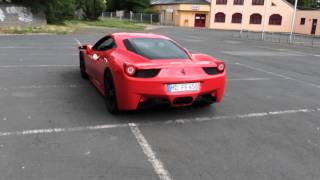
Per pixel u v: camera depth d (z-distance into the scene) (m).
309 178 3.72
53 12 30.33
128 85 5.03
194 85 5.25
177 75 5.14
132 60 5.30
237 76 9.84
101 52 6.39
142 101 5.10
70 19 36.31
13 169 3.70
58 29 25.73
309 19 49.69
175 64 5.25
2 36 19.77
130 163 3.93
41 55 12.33
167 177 3.65
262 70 11.25
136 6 70.00
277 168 3.93
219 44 22.52
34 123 5.09
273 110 6.30
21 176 3.56
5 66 9.73
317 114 6.17
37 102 6.17
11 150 4.14
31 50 13.65
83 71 8.21
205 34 35.28
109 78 5.62
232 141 4.69
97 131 4.86
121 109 5.29
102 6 45.91
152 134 4.82
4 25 24.72
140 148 4.34
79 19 44.78
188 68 5.26
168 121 5.37
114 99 5.42
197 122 5.40
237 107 6.38
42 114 5.51
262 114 6.01
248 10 55.06
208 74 5.44
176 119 5.48
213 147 4.46
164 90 5.08
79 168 3.77
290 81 9.42
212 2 55.53
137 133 4.83
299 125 5.50
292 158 4.21
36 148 4.23
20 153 4.08
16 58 11.32
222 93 5.68
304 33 50.81
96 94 6.84
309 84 9.09
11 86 7.31
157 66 5.09
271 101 6.96
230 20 55.72
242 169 3.88
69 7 32.56
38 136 4.60
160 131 4.95
